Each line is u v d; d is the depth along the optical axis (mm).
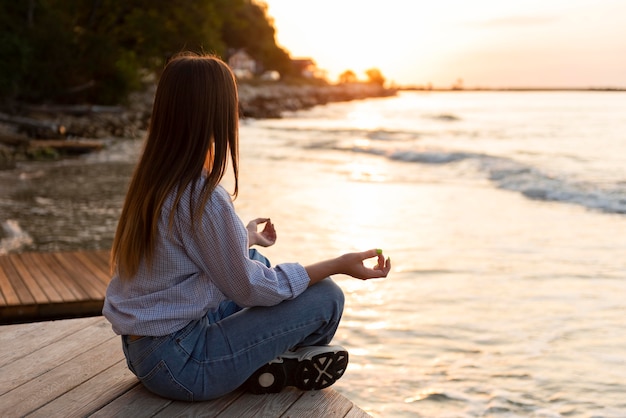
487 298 5699
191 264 2264
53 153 18875
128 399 2582
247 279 2250
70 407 2531
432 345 4613
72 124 26141
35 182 13805
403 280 6332
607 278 6297
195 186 2188
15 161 17328
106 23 32125
